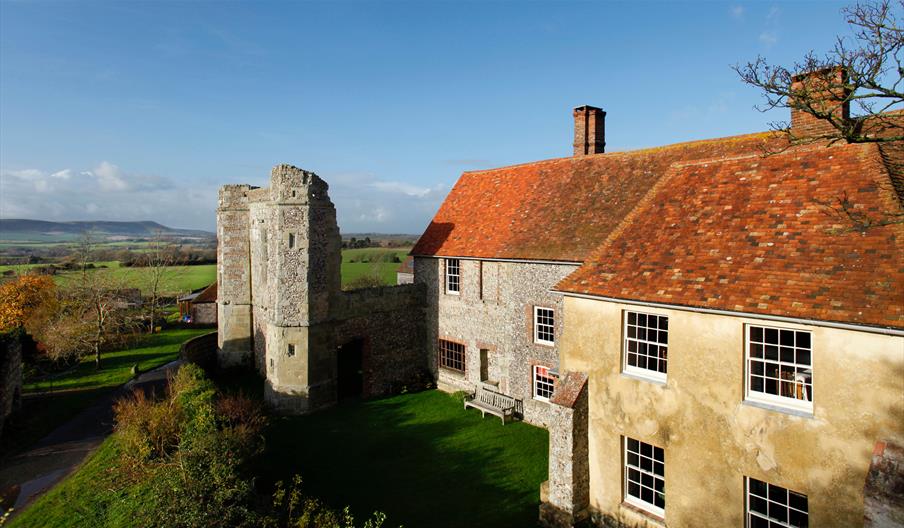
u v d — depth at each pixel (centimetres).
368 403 2244
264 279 2548
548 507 1328
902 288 880
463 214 2503
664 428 1154
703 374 1084
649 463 1225
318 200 2131
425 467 1623
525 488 1494
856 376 890
